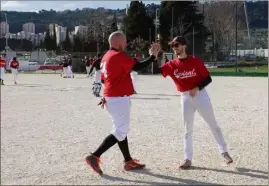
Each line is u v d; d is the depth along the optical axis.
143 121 11.45
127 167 6.60
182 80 6.67
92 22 81.12
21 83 30.08
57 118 12.04
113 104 6.48
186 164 6.66
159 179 6.13
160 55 8.11
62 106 15.15
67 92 21.64
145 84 28.62
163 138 9.05
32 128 10.30
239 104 15.73
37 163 6.99
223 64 58.28
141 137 9.16
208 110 6.74
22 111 13.67
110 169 6.68
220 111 13.58
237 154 7.59
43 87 25.59
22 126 10.60
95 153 6.37
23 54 68.44
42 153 7.68
